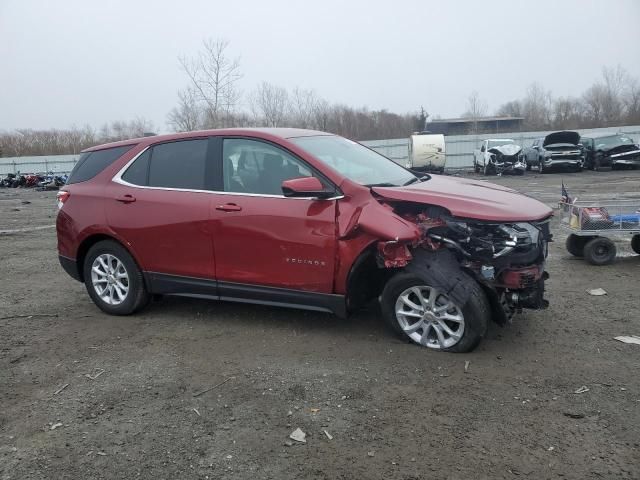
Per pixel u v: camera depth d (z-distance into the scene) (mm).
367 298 4930
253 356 4562
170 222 5262
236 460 3139
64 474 3062
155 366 4445
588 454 3066
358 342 4766
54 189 31844
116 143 5934
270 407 3713
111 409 3764
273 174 4938
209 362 4484
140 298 5637
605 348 4469
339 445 3248
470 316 4297
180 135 5480
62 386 4137
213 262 5125
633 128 36531
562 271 6988
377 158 5707
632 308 5434
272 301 4969
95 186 5785
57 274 7828
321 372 4207
